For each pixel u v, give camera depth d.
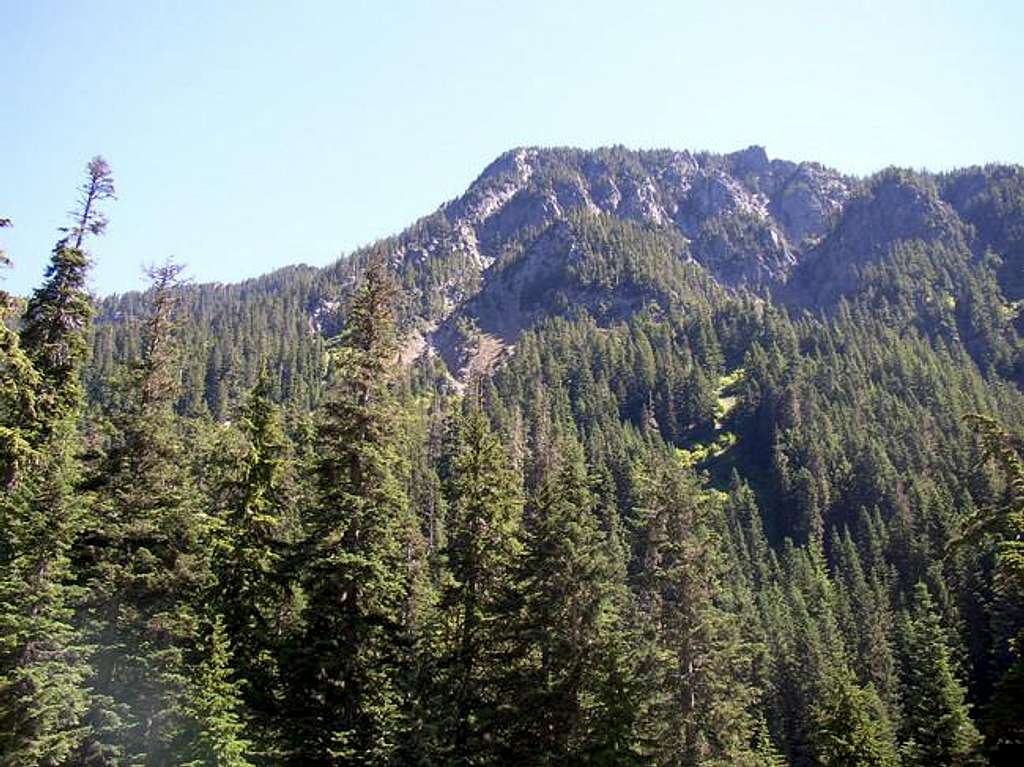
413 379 189.00
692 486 36.28
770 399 146.50
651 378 164.12
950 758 42.56
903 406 135.88
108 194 28.73
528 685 26.52
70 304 27.72
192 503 27.61
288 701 25.73
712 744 32.12
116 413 27.02
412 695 25.67
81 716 23.34
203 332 183.88
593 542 28.72
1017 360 171.62
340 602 25.58
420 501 68.50
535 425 124.06
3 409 25.12
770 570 97.19
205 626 25.45
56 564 23.08
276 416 31.11
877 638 73.00
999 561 23.91
